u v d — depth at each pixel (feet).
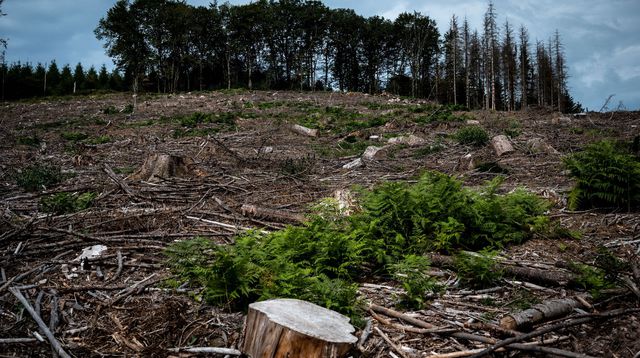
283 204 29.73
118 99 136.67
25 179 33.99
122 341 12.90
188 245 16.97
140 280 17.24
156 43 214.69
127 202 29.45
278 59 250.98
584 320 12.24
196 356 12.12
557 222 23.50
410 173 39.75
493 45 178.09
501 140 47.85
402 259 18.49
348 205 24.57
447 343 12.52
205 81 248.73
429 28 239.30
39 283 16.55
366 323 13.48
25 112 102.83
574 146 48.44
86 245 20.65
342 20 245.65
